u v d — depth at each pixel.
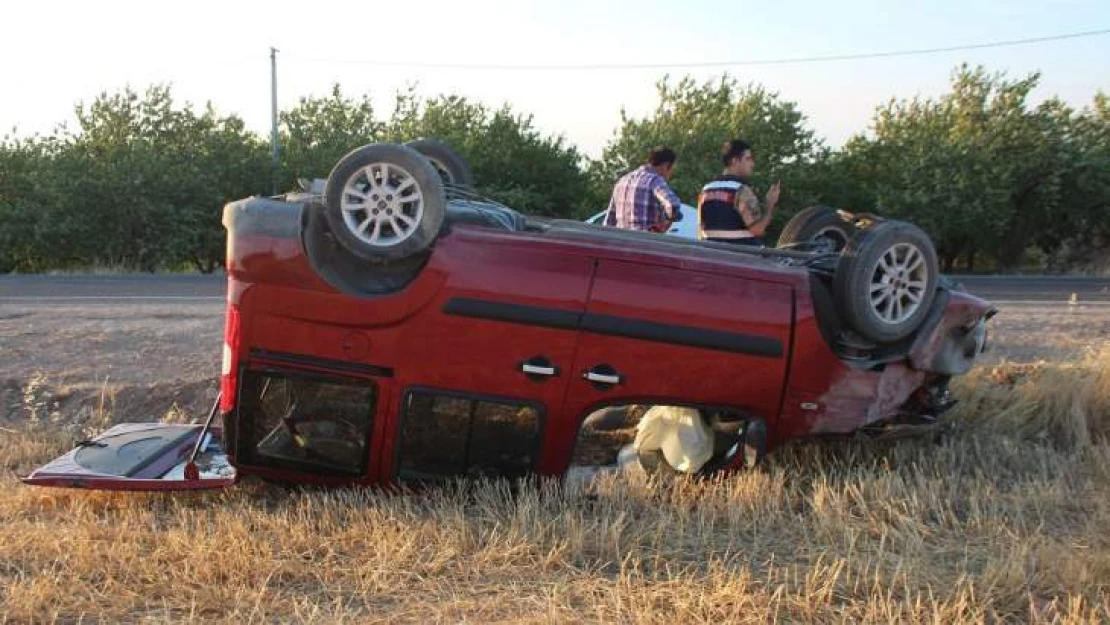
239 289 5.35
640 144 31.47
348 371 5.35
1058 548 4.69
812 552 4.75
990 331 10.68
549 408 5.38
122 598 4.17
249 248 5.30
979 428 6.99
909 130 32.22
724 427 5.82
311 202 5.36
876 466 6.18
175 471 5.78
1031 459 6.41
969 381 7.55
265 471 5.49
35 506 5.58
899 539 4.93
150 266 27.09
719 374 5.43
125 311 12.41
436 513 5.11
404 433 5.38
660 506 5.37
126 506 5.52
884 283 5.56
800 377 5.52
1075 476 6.16
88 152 27.86
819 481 5.79
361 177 5.14
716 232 7.25
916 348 5.76
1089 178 29.56
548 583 4.38
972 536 5.05
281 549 4.75
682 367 5.40
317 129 31.06
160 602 4.18
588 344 5.35
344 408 5.40
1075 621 3.91
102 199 26.92
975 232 30.66
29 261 27.67
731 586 4.19
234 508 5.41
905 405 6.16
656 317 5.36
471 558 4.68
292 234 5.26
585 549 4.80
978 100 31.30
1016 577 4.30
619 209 8.03
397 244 5.15
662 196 7.82
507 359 5.34
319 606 4.15
